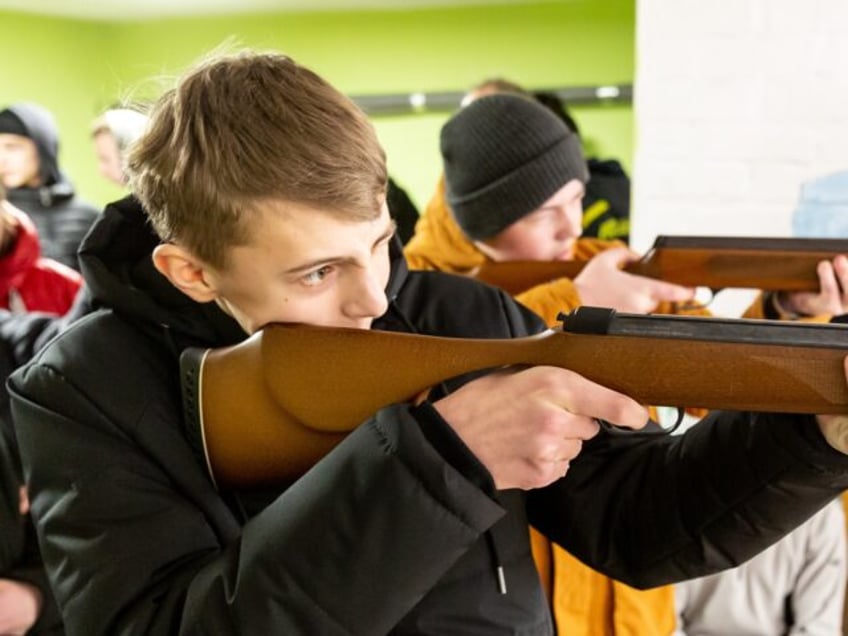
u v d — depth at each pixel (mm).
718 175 1721
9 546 1054
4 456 1051
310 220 560
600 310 604
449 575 696
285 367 622
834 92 1633
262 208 555
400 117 5020
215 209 568
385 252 644
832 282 1148
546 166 1405
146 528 640
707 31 1669
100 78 5371
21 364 1171
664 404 601
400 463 534
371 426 555
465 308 803
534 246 1454
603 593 1049
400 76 4996
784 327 573
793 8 1620
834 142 1651
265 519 572
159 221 626
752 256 1172
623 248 1330
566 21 4699
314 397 619
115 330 722
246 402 632
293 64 599
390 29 4941
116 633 615
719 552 682
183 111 583
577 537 757
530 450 533
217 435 641
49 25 5047
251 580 553
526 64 4812
